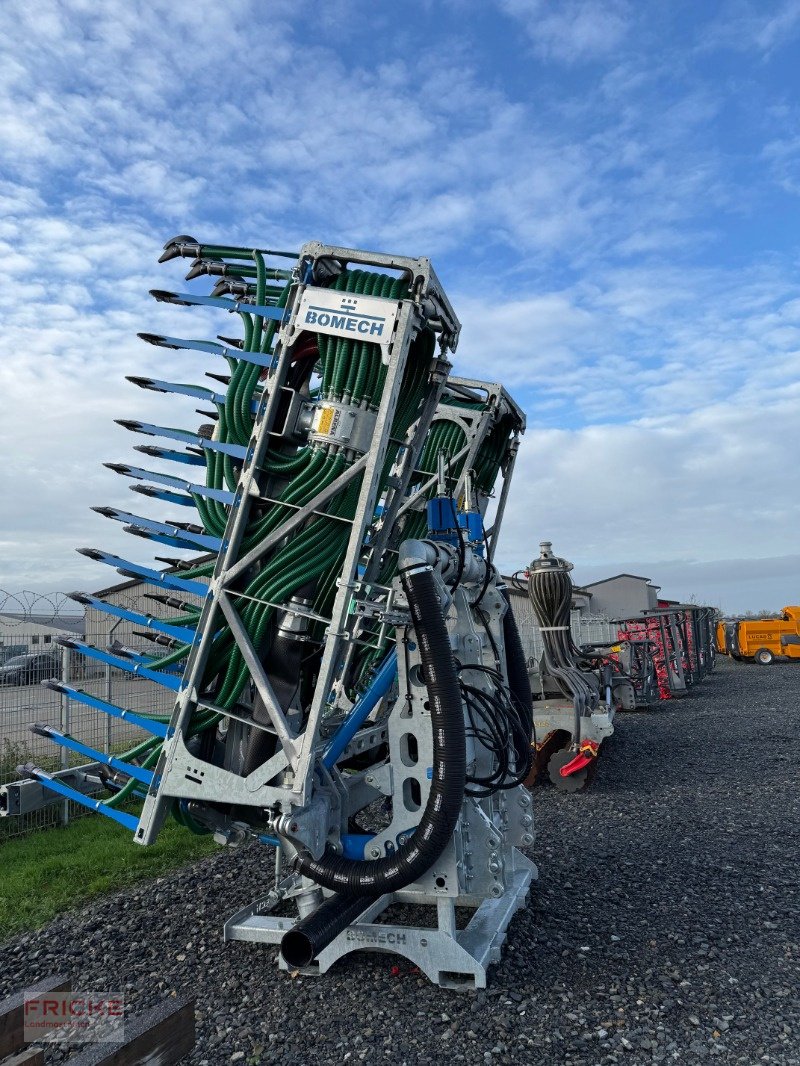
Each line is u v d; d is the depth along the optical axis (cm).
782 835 602
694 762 938
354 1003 335
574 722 779
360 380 370
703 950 384
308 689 410
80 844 602
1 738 671
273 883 497
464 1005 331
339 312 369
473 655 429
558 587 862
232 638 384
